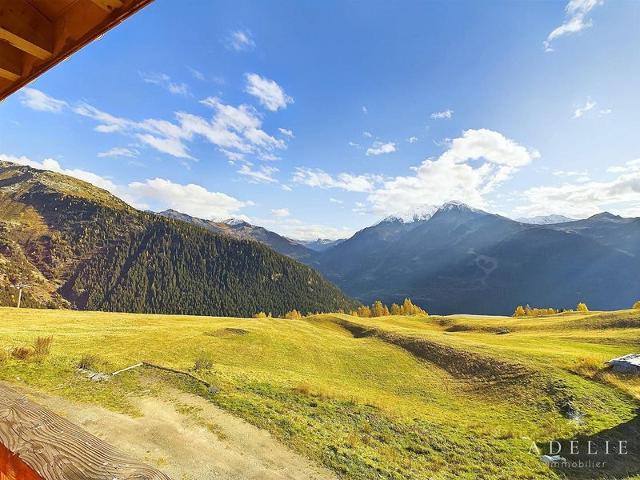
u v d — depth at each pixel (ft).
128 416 59.06
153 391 72.43
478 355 145.79
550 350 147.84
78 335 141.69
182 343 147.43
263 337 176.04
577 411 81.05
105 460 4.84
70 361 87.76
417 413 83.41
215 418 60.34
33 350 89.35
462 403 103.86
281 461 48.49
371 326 253.44
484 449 62.08
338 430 61.57
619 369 104.06
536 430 73.51
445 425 74.18
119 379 77.87
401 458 53.98
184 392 72.90
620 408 81.25
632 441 66.03
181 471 44.37
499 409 93.25
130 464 4.82
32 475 4.81
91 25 9.09
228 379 85.15
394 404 92.27
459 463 55.42
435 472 51.01
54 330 150.61
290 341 177.68
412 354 168.86
